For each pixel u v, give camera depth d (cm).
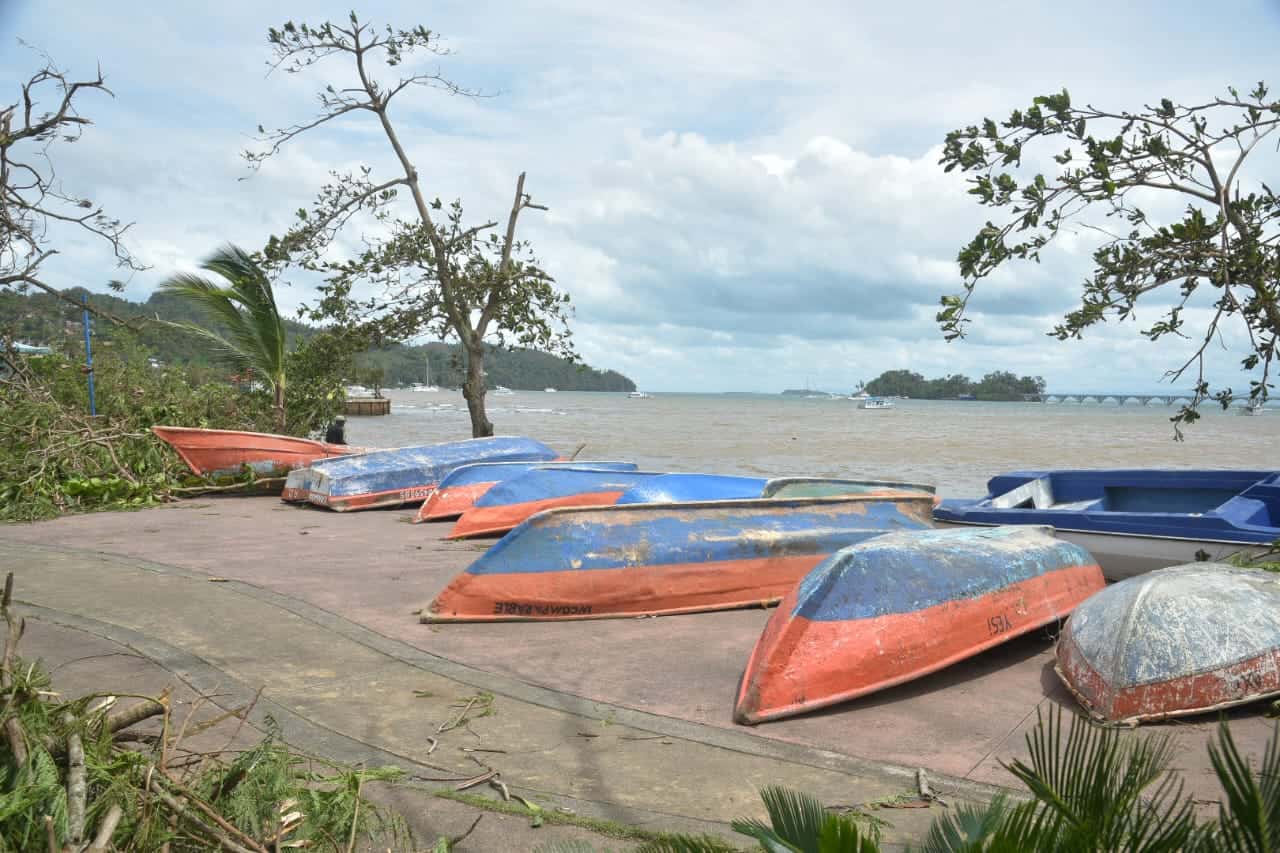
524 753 415
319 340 1655
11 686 307
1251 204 462
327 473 1202
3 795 264
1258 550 693
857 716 461
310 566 819
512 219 1580
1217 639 441
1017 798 359
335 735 434
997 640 531
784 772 393
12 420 1298
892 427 5284
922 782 375
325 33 1442
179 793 299
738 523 702
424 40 1484
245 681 511
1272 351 471
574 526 667
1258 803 179
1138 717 431
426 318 1574
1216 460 2541
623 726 449
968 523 864
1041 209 444
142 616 639
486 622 636
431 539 969
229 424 1655
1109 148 444
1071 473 1022
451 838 330
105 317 1305
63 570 792
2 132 1101
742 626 633
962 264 459
